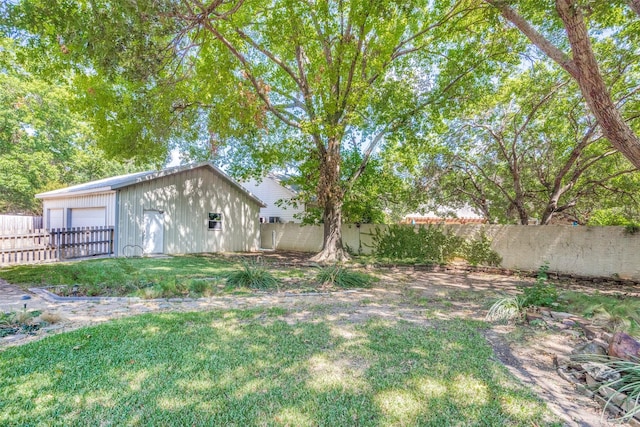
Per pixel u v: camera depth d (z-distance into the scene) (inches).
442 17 361.7
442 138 482.6
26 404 88.3
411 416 85.6
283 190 771.4
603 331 147.1
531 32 193.9
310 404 90.4
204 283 244.4
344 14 374.9
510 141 472.1
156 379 103.0
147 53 200.5
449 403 91.8
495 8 207.5
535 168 469.1
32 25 183.8
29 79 462.0
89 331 144.3
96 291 224.4
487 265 410.9
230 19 294.7
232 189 612.7
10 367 109.3
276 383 102.0
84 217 511.8
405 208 653.3
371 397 94.4
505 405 91.1
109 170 1068.5
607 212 487.2
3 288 238.5
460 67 390.3
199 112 385.1
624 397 89.6
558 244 366.6
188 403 89.9
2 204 862.5
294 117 426.6
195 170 547.8
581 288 296.8
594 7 169.8
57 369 108.3
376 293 247.1
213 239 576.1
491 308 186.2
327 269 298.7
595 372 105.0
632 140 164.1
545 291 210.7
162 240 499.5
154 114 312.2
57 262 373.1
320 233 599.8
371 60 356.2
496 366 116.1
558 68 375.6
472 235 426.0
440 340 141.3
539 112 425.1
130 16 171.2
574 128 408.8
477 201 549.3
